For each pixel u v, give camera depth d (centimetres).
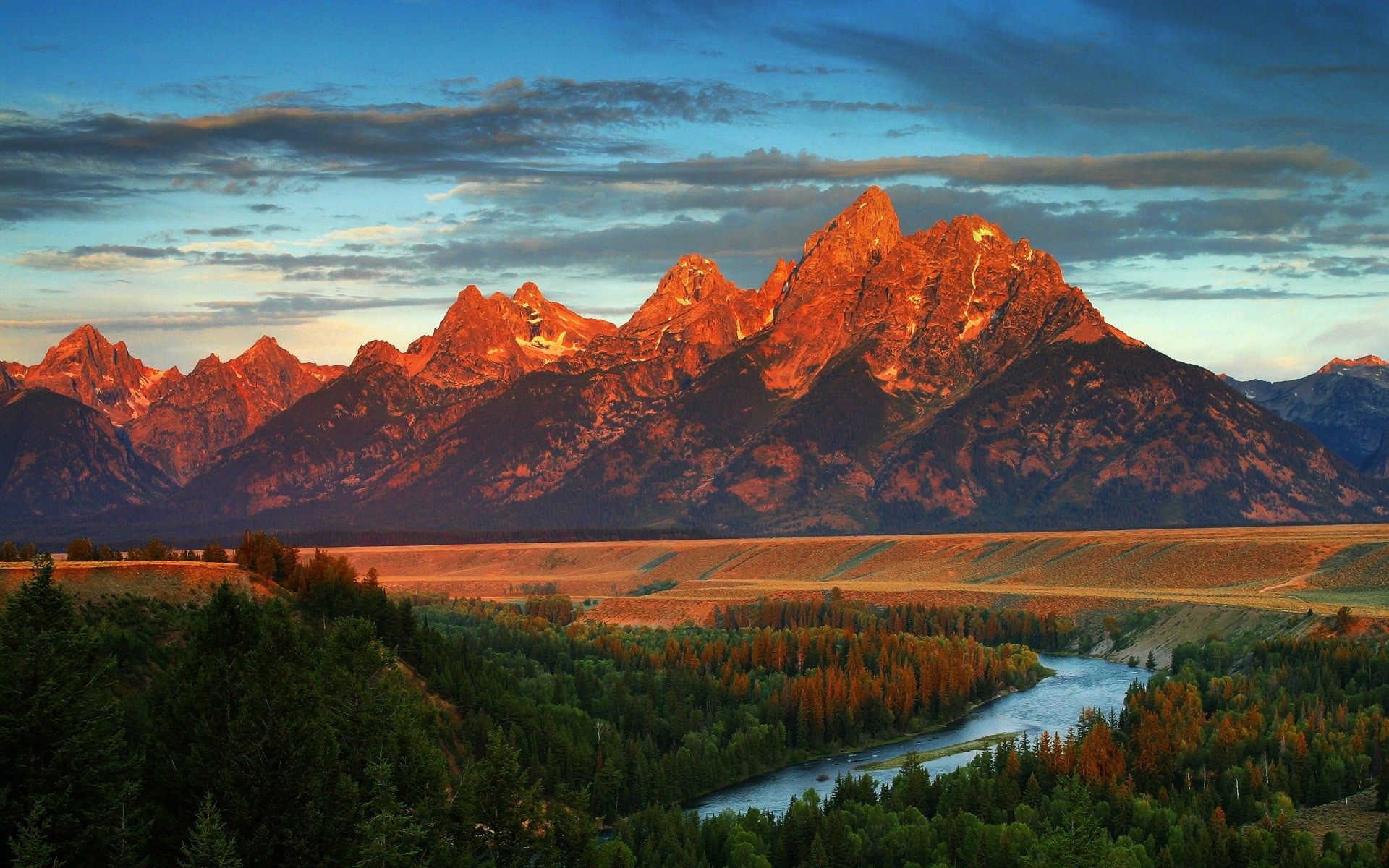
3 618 15275
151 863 14825
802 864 19538
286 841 14825
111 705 15112
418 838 15312
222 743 15500
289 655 17338
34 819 13075
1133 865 17162
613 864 17350
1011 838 19212
